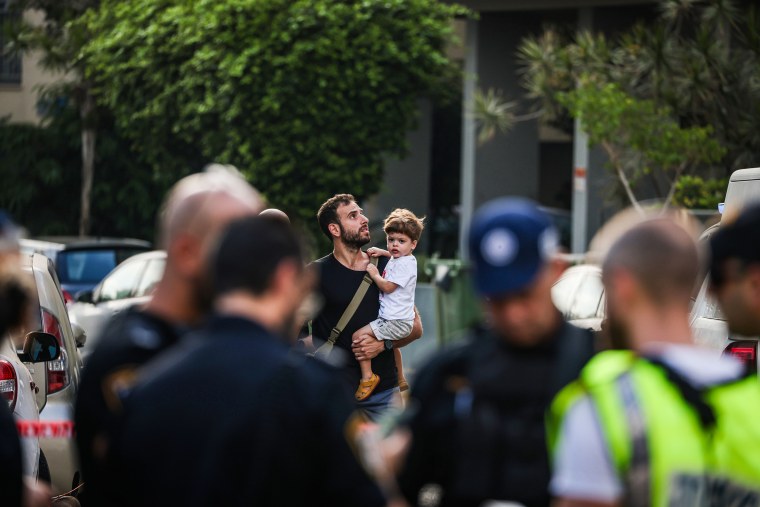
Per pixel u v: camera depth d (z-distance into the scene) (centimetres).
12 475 849
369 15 4725
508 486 796
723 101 4103
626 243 708
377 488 739
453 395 829
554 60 4381
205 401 734
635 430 655
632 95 4241
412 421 833
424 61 4881
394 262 1689
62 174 6588
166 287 874
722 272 736
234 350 745
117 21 5191
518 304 796
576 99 4078
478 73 5659
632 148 4081
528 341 809
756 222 732
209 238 856
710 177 4172
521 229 783
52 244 4291
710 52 4031
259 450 722
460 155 6606
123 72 5069
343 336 1683
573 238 5250
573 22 5734
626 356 693
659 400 662
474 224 800
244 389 732
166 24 4878
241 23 4675
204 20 4709
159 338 848
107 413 825
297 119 4762
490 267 786
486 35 5666
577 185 4734
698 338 1767
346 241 1684
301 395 733
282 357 745
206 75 4797
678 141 3994
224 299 762
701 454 655
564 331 826
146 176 6538
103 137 6469
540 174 7044
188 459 732
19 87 7412
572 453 666
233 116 4728
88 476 832
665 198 4325
